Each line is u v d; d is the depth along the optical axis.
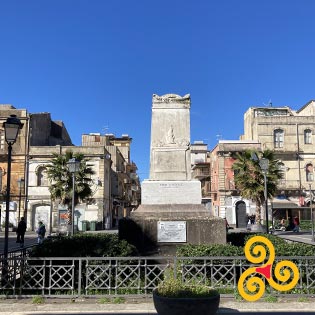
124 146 76.94
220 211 47.94
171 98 12.18
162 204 11.28
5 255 8.85
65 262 8.30
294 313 6.89
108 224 45.56
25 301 7.57
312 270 7.88
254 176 31.27
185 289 5.97
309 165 48.56
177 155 11.79
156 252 10.36
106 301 7.51
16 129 10.12
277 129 49.31
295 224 36.25
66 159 32.91
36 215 42.88
